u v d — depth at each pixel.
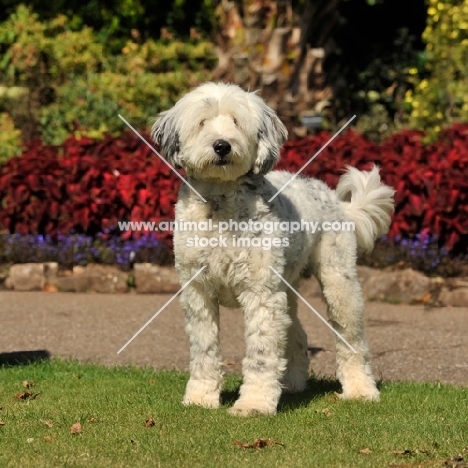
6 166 13.72
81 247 12.92
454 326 10.68
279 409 7.44
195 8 17.62
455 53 16.28
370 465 6.01
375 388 7.92
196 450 6.30
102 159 13.45
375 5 19.39
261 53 16.30
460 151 13.14
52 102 17.59
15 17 18.11
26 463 6.02
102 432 6.72
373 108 18.31
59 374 8.54
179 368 8.95
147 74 16.67
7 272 12.94
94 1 17.91
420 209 12.48
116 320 10.85
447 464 6.01
